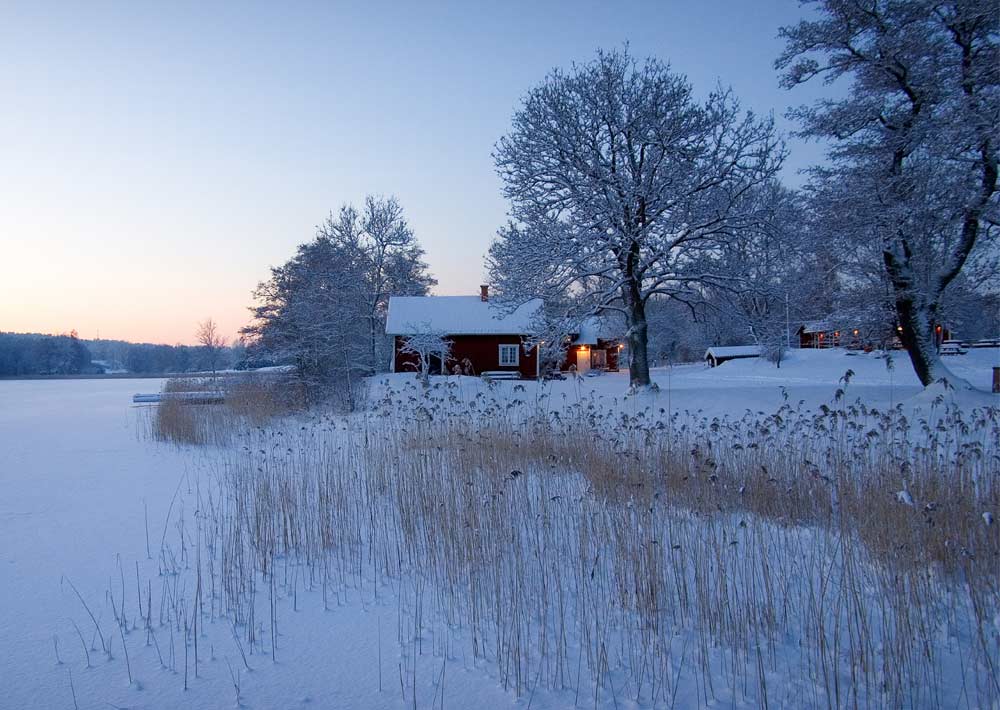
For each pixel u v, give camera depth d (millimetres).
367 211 44219
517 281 21031
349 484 8164
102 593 5160
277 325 21781
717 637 4352
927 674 3779
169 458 11945
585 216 20078
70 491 9031
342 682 3777
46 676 3801
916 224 15172
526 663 3912
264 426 14664
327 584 5438
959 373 28828
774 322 21609
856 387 19609
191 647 4223
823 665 3652
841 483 6816
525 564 5484
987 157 14297
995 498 6289
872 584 4984
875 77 16016
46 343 99250
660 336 51500
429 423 10617
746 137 19438
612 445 8953
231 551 6145
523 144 20562
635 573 4832
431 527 6109
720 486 7082
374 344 41875
